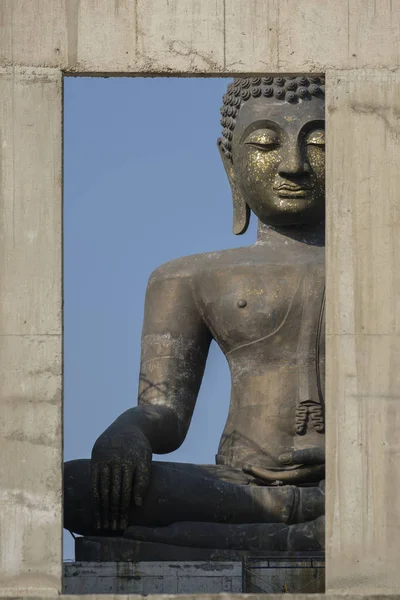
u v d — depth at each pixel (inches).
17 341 1432.1
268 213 1822.1
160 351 1834.4
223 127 1862.7
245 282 1813.5
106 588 1608.0
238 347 1809.8
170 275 1855.3
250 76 1485.0
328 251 1449.3
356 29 1475.1
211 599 1363.2
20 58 1465.3
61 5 1472.7
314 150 1801.2
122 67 1469.0
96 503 1686.8
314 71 1472.7
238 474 1745.8
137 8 1473.9
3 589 1389.0
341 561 1405.0
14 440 1417.3
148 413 1772.9
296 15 1476.4
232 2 1476.4
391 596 1391.5
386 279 1444.4
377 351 1435.8
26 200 1449.3
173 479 1706.4
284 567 1599.4
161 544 1688.0
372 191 1455.5
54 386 1427.2
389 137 1461.6
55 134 1457.9
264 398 1784.0
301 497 1705.2
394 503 1412.4
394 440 1422.2
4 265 1440.7
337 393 1430.9
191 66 1471.5
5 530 1402.6
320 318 1793.8
